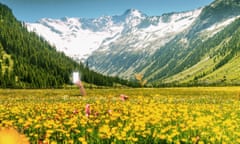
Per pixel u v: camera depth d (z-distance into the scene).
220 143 10.57
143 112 16.77
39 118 13.77
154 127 12.56
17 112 17.11
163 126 12.73
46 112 17.83
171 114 16.47
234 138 11.30
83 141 9.20
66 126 12.96
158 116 13.60
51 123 11.70
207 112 19.47
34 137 10.87
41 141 9.46
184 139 10.16
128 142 10.02
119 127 12.48
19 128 12.45
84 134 11.30
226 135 11.67
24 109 19.73
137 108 17.86
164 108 17.22
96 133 11.44
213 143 10.36
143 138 10.95
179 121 14.27
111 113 14.70
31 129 12.09
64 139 10.88
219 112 18.98
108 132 10.41
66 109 18.81
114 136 10.69
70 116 15.04
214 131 11.25
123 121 13.80
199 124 11.85
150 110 16.00
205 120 13.22
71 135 11.12
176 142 10.14
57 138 10.85
